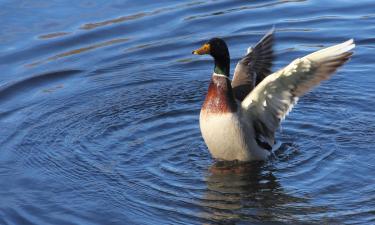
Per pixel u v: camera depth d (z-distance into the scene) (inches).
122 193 450.9
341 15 682.8
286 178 463.2
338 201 434.6
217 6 704.4
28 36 655.8
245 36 656.4
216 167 479.2
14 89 591.2
